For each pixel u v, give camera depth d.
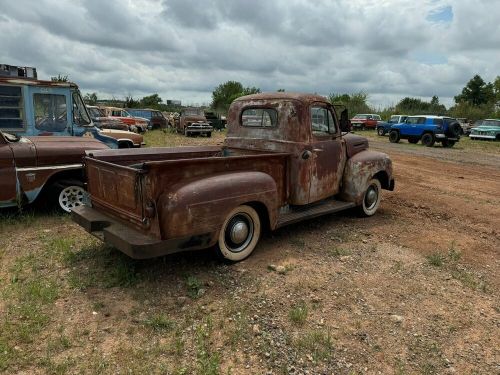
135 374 2.88
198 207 4.07
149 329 3.43
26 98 8.30
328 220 6.80
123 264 4.59
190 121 24.50
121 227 4.29
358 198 6.46
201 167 4.32
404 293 4.25
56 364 2.95
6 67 9.13
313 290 4.21
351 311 3.84
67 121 8.84
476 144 25.59
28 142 6.27
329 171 6.05
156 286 4.16
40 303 3.76
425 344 3.39
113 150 5.32
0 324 3.41
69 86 8.76
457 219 7.30
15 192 5.94
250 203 4.77
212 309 3.77
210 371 2.92
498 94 66.50
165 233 3.96
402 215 7.42
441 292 4.32
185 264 4.68
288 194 5.52
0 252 4.95
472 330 3.63
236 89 61.75
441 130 22.83
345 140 6.45
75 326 3.44
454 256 5.34
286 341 3.32
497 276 4.83
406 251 5.49
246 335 3.39
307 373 2.97
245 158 4.78
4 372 2.85
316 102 5.68
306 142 5.53
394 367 3.08
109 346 3.19
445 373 3.05
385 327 3.60
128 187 4.15
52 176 6.36
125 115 24.44
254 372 2.96
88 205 5.09
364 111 49.72
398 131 24.98
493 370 3.11
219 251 4.55
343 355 3.19
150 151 5.69
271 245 5.44
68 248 5.01
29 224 5.98
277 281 4.38
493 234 6.48
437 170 13.75
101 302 3.82
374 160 6.75
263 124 5.91
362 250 5.43
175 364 3.01
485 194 9.76
